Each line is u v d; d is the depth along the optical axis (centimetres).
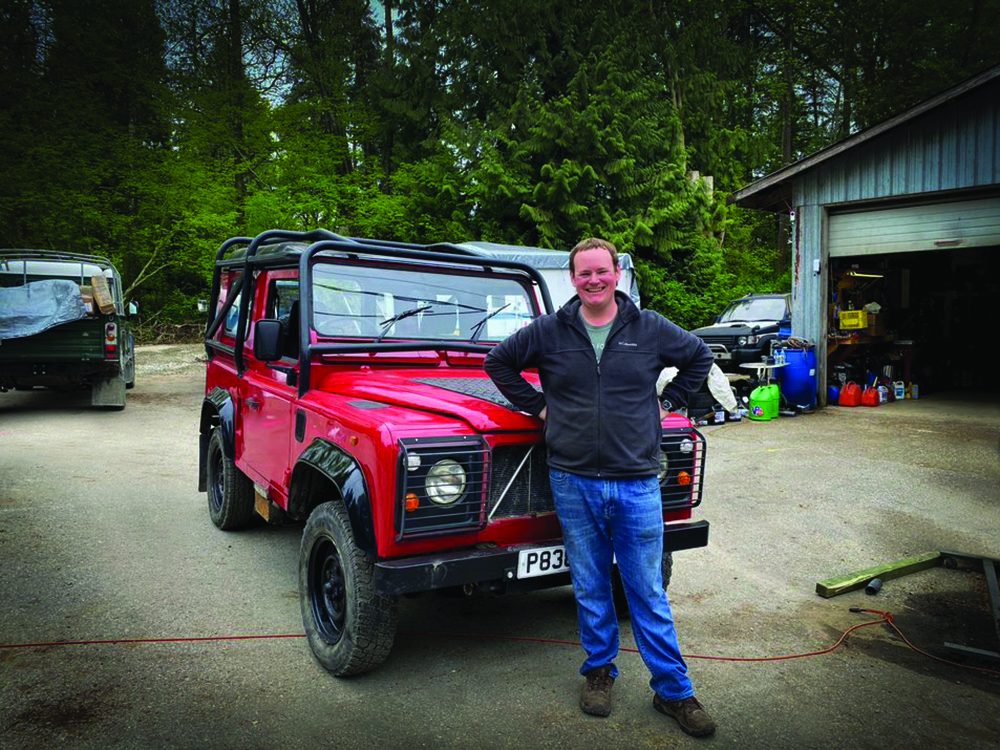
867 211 1134
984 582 443
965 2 2055
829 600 415
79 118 1596
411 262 407
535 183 1873
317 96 2023
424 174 1867
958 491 648
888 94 2231
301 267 365
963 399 1284
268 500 418
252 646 341
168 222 1730
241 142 1683
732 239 2402
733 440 895
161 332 2295
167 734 265
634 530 273
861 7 2322
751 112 3114
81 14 1753
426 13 2269
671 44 2302
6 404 1163
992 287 1512
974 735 277
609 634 291
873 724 284
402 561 268
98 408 1115
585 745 266
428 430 278
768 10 2692
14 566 438
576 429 270
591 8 2052
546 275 1156
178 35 2145
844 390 1192
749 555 488
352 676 312
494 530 294
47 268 1136
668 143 1945
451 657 335
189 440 862
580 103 1902
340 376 363
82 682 303
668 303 1880
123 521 534
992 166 991
